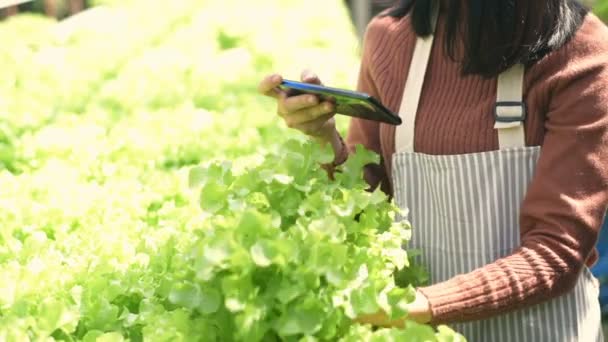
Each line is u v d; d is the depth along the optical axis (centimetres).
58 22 575
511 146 178
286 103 184
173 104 381
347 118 337
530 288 166
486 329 181
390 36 199
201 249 144
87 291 176
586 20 177
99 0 616
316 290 147
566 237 167
